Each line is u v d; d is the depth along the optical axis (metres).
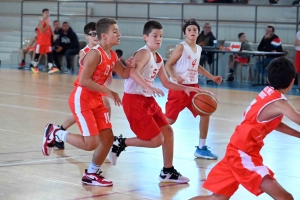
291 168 7.12
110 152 6.73
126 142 6.59
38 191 5.86
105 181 6.14
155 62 6.29
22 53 23.00
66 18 24.36
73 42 21.50
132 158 7.62
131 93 6.24
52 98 13.99
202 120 7.67
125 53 22.41
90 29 7.48
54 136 6.41
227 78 19.31
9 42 25.14
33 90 15.62
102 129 6.09
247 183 4.37
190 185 6.27
